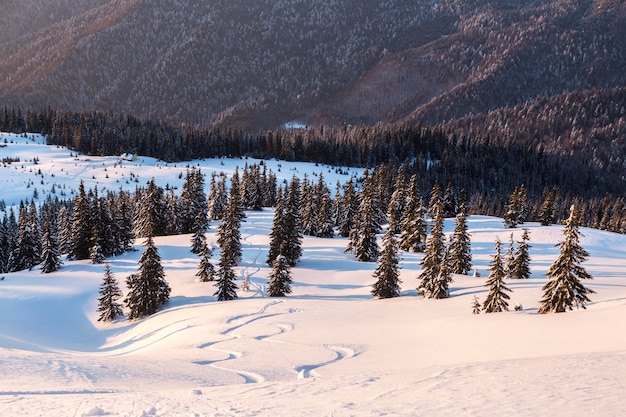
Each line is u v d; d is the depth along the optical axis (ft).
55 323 151.64
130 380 51.90
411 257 211.82
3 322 143.95
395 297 146.72
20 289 177.88
